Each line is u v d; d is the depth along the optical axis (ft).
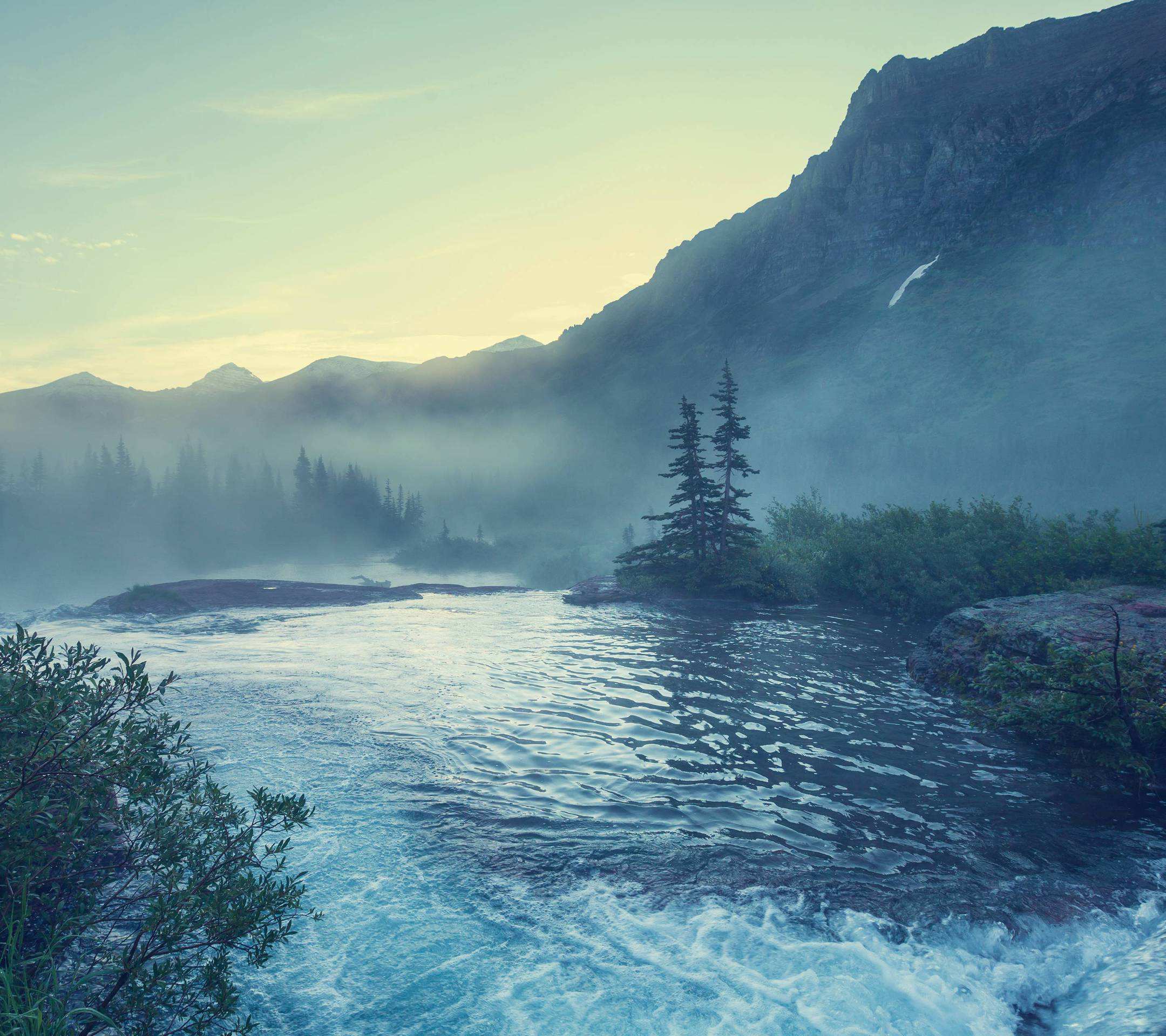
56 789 14.87
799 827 26.68
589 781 30.76
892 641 62.69
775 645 60.54
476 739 35.73
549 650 58.18
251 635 64.80
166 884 14.69
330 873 22.43
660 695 44.57
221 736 34.78
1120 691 33.09
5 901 14.08
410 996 16.87
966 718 40.34
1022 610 48.55
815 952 18.74
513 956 18.45
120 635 63.10
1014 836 26.14
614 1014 16.29
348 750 33.50
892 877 22.95
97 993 14.93
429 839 25.02
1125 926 20.53
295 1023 15.94
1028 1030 16.40
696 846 24.98
